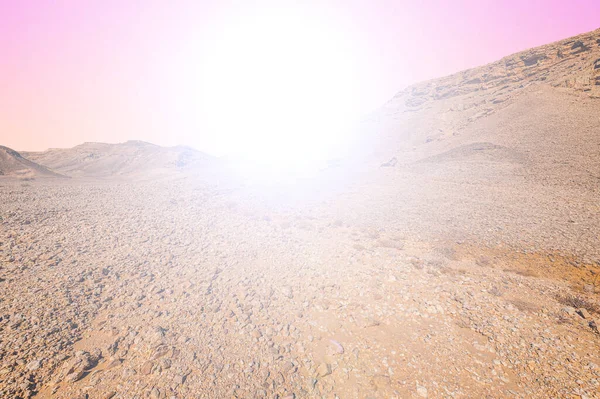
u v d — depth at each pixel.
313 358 6.98
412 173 46.78
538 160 35.84
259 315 8.80
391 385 6.16
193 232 18.22
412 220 21.73
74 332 7.26
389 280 11.62
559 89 54.41
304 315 8.96
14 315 7.56
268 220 22.81
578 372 6.38
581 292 10.29
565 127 41.00
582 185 26.45
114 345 6.85
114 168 93.56
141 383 5.68
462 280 11.62
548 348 7.29
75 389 5.42
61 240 14.54
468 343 7.63
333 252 15.25
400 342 7.68
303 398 5.73
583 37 67.62
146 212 23.16
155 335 7.28
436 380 6.30
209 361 6.52
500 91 75.44
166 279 11.03
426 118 83.38
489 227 18.56
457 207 24.55
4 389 5.21
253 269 12.67
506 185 31.23
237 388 5.80
